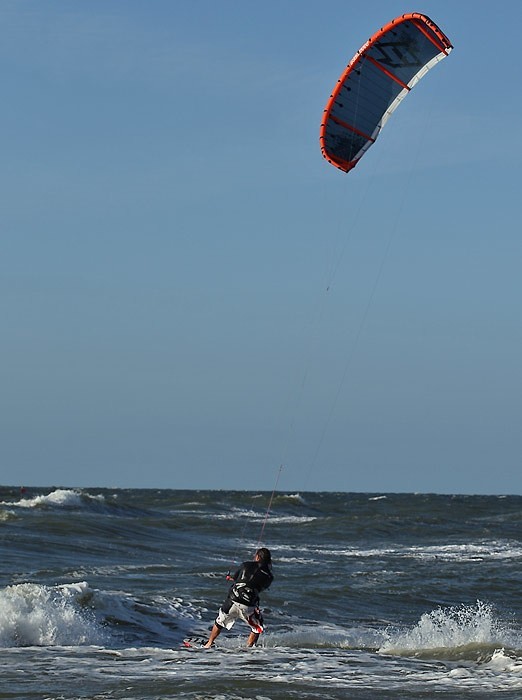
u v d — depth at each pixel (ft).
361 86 139.13
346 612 142.82
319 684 83.10
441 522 380.99
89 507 370.53
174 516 390.01
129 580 161.48
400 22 132.87
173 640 113.19
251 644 107.04
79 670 88.79
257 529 322.55
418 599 158.51
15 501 428.56
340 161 143.13
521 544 293.23
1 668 89.61
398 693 80.23
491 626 132.77
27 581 154.92
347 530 335.26
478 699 78.23
